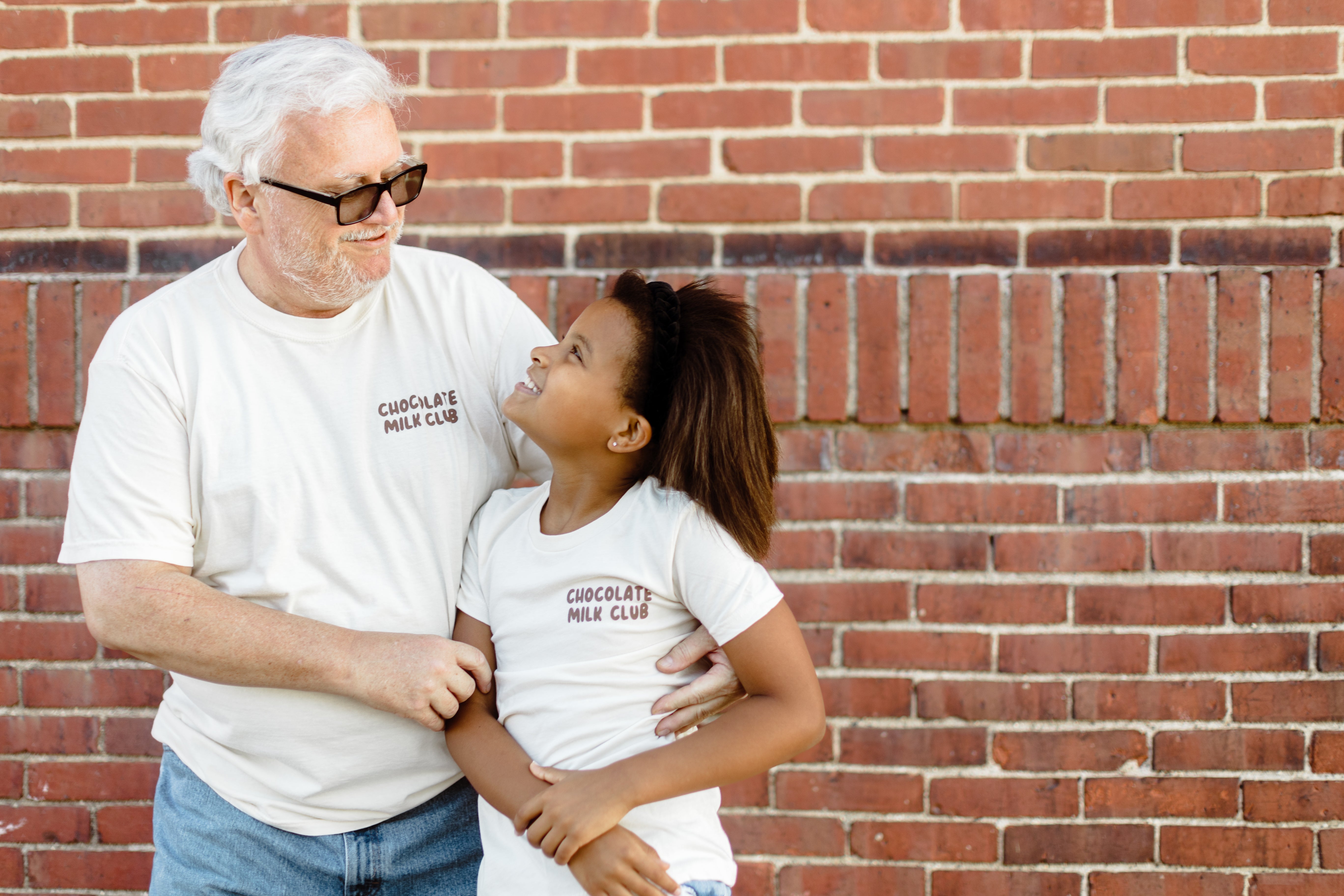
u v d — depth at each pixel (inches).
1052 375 79.7
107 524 55.7
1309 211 79.4
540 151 83.1
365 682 54.9
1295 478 79.7
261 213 55.8
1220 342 78.7
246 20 83.6
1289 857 80.7
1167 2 79.9
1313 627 80.0
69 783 85.7
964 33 81.0
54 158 84.4
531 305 82.0
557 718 54.7
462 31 83.0
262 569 57.6
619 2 82.4
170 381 56.5
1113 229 80.6
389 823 61.0
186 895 60.2
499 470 64.0
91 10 83.8
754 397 56.7
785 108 82.0
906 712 82.5
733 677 55.5
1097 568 81.0
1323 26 79.2
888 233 81.7
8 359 82.3
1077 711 81.6
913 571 82.0
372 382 59.5
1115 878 81.9
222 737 59.4
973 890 82.7
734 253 82.5
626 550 55.4
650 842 53.2
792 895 83.9
